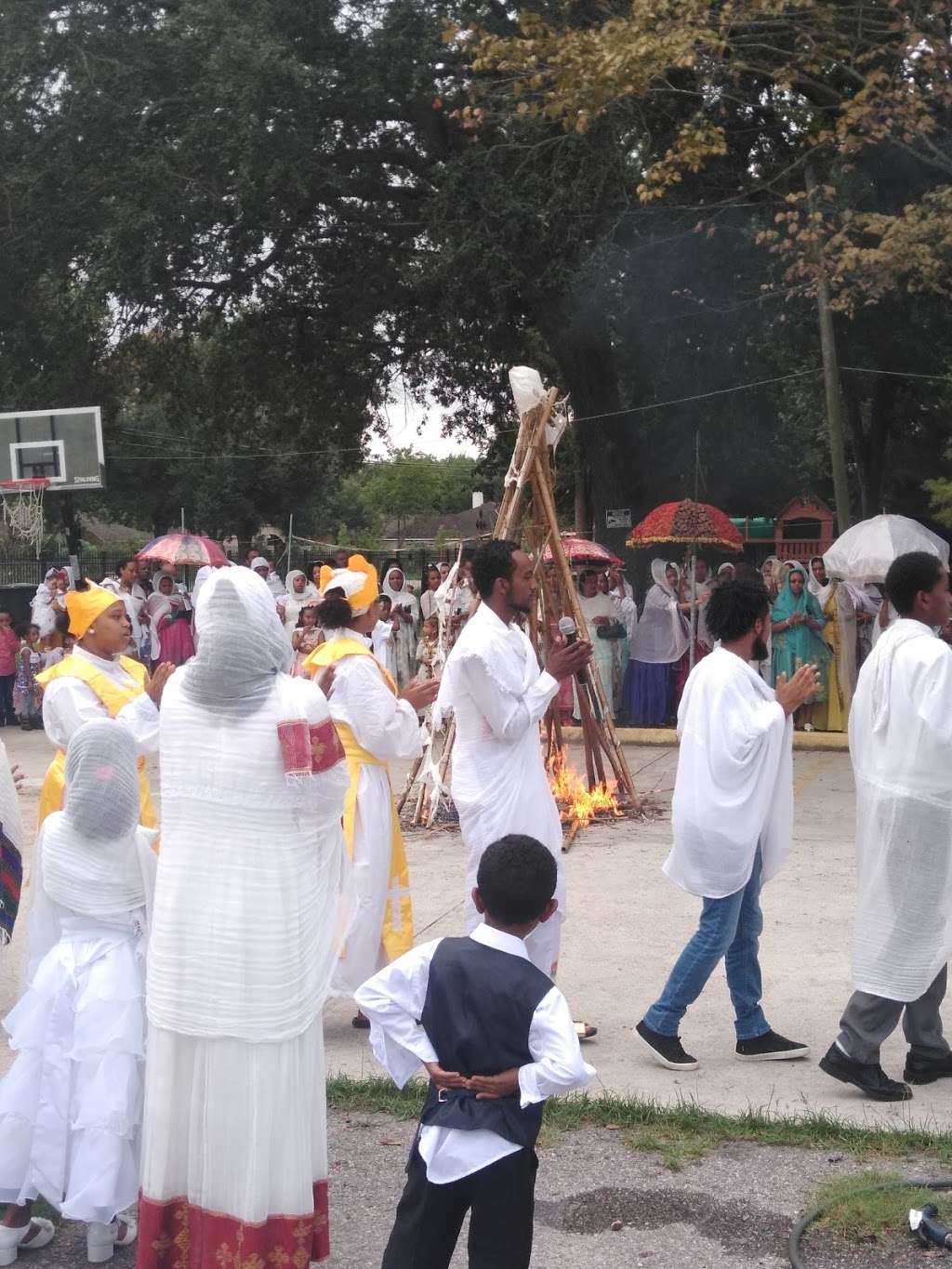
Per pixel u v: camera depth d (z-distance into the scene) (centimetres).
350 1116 520
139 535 4638
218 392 2562
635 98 1758
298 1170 362
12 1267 418
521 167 1867
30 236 1986
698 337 2180
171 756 376
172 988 365
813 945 722
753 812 541
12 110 1981
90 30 1948
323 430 2683
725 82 1692
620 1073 556
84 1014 409
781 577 1556
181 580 2464
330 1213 445
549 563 1007
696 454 2127
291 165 1845
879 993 516
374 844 614
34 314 2125
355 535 5278
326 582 649
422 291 2052
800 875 875
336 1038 611
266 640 375
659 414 2252
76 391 2277
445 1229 328
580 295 1947
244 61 1784
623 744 1510
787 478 2633
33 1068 412
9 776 588
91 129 1920
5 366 2186
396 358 2511
